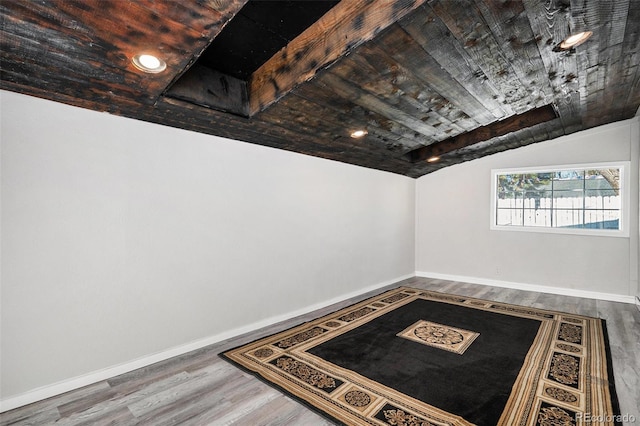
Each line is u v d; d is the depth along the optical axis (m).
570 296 4.71
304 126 3.04
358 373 2.46
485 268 5.50
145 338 2.59
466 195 5.68
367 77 2.23
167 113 2.48
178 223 2.79
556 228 4.88
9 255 2.00
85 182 2.29
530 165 5.05
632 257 4.34
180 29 1.52
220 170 3.10
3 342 1.98
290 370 2.51
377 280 5.25
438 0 1.57
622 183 4.43
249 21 1.90
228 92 2.55
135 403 2.09
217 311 3.07
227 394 2.20
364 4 1.80
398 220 5.77
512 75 2.50
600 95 3.31
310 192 4.06
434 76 2.33
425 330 3.36
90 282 2.31
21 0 1.27
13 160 2.01
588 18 1.88
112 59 1.72
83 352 2.29
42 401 2.10
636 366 2.52
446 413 1.96
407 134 3.59
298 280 3.90
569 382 2.29
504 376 2.39
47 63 1.72
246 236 3.33
